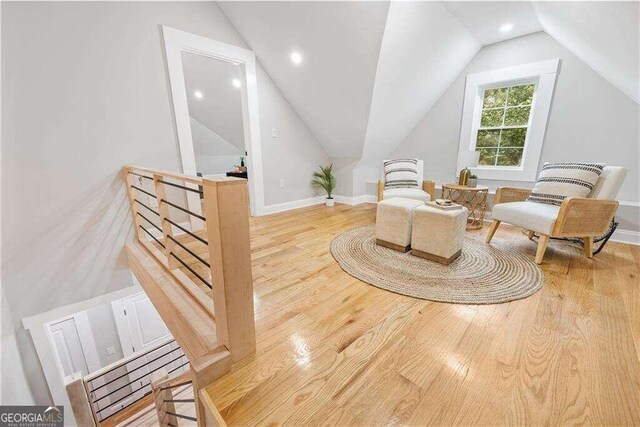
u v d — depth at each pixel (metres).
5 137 1.72
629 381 1.05
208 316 1.35
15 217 1.80
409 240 2.38
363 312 1.54
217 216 0.99
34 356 2.00
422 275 1.95
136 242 2.35
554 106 2.90
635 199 2.59
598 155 2.72
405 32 2.34
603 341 1.27
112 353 3.02
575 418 0.91
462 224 2.17
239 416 0.94
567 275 1.93
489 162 3.53
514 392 1.01
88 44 1.98
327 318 1.48
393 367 1.14
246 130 3.41
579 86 2.73
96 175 2.11
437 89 3.51
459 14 2.51
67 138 1.96
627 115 2.53
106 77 2.09
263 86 3.37
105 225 2.20
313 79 3.06
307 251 2.43
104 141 2.13
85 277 2.14
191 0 2.52
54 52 1.85
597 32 1.76
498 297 1.66
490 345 1.26
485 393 1.01
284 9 2.45
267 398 1.01
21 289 1.87
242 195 1.03
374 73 2.57
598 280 1.85
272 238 2.79
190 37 2.54
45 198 1.91
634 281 1.83
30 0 1.73
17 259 1.84
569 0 1.64
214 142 6.23
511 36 3.01
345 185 4.45
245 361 1.17
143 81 2.29
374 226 3.17
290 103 3.71
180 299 1.50
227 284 1.06
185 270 2.06
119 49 2.13
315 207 4.24
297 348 1.25
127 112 2.22
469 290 1.74
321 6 2.24
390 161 3.66
